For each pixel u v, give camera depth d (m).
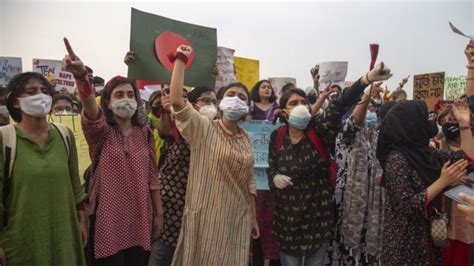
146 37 2.71
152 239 2.70
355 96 2.61
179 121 2.47
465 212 1.70
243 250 2.64
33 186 2.01
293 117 2.85
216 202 2.51
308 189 2.90
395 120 2.29
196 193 2.53
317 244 2.87
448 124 2.95
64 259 2.09
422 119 2.25
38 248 2.00
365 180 3.08
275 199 3.03
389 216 2.30
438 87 6.01
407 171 2.19
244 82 5.36
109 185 2.41
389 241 2.28
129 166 2.50
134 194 2.50
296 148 2.95
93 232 2.40
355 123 3.01
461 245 2.61
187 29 2.91
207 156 2.54
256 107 4.29
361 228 3.07
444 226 2.15
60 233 2.10
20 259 1.97
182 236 2.56
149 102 3.87
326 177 2.96
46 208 2.05
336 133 2.86
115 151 2.44
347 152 3.21
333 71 4.62
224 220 2.52
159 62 2.74
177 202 2.82
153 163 2.72
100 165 2.43
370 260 3.13
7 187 2.00
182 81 2.42
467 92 2.83
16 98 2.08
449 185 2.11
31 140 2.07
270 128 3.67
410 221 2.19
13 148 2.01
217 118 2.96
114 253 2.37
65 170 2.17
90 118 2.35
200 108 3.02
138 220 2.51
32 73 2.12
